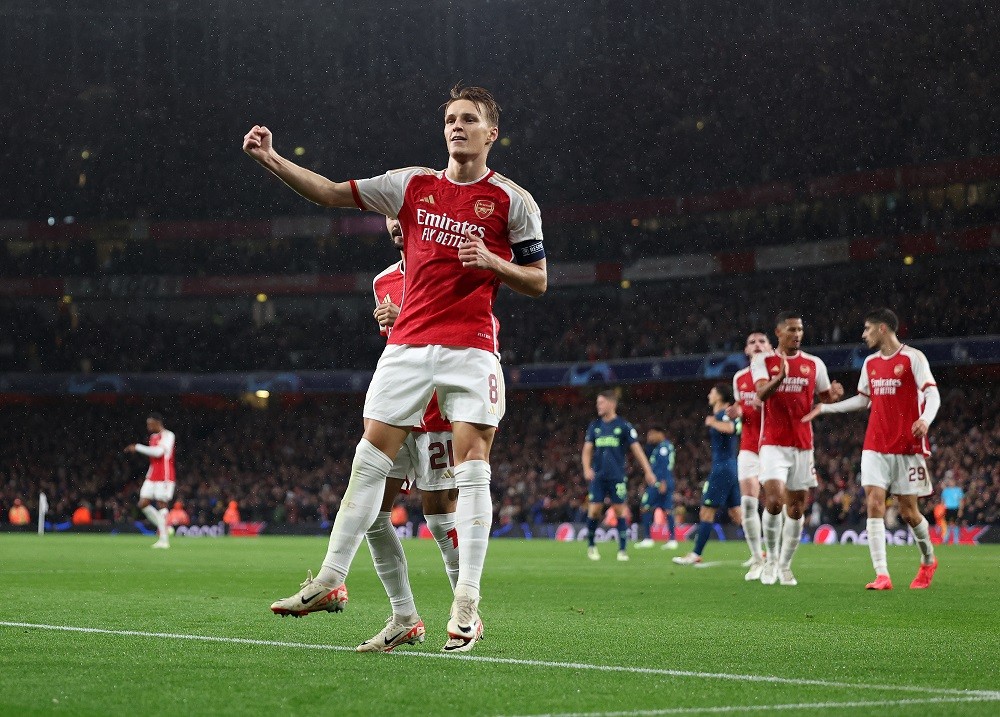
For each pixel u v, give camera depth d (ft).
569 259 133.39
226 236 139.23
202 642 17.20
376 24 127.24
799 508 33.14
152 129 134.10
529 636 18.79
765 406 33.14
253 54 129.39
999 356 104.37
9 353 143.43
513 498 115.75
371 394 15.20
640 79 124.47
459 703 11.91
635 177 128.77
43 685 12.96
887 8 113.09
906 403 31.65
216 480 138.92
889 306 118.21
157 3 126.82
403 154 132.87
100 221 139.44
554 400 137.39
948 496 87.04
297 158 134.92
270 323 146.61
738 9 118.62
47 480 138.82
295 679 13.46
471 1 125.49
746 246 124.77
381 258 142.00
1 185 136.46
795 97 119.55
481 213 15.40
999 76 110.42
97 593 28.81
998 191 111.45
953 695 12.73
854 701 12.21
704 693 12.68
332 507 119.65
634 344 131.03
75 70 130.11
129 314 146.61
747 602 26.76
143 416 144.25
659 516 95.86
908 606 25.68
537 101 128.16
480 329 15.30
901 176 110.52
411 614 16.34
